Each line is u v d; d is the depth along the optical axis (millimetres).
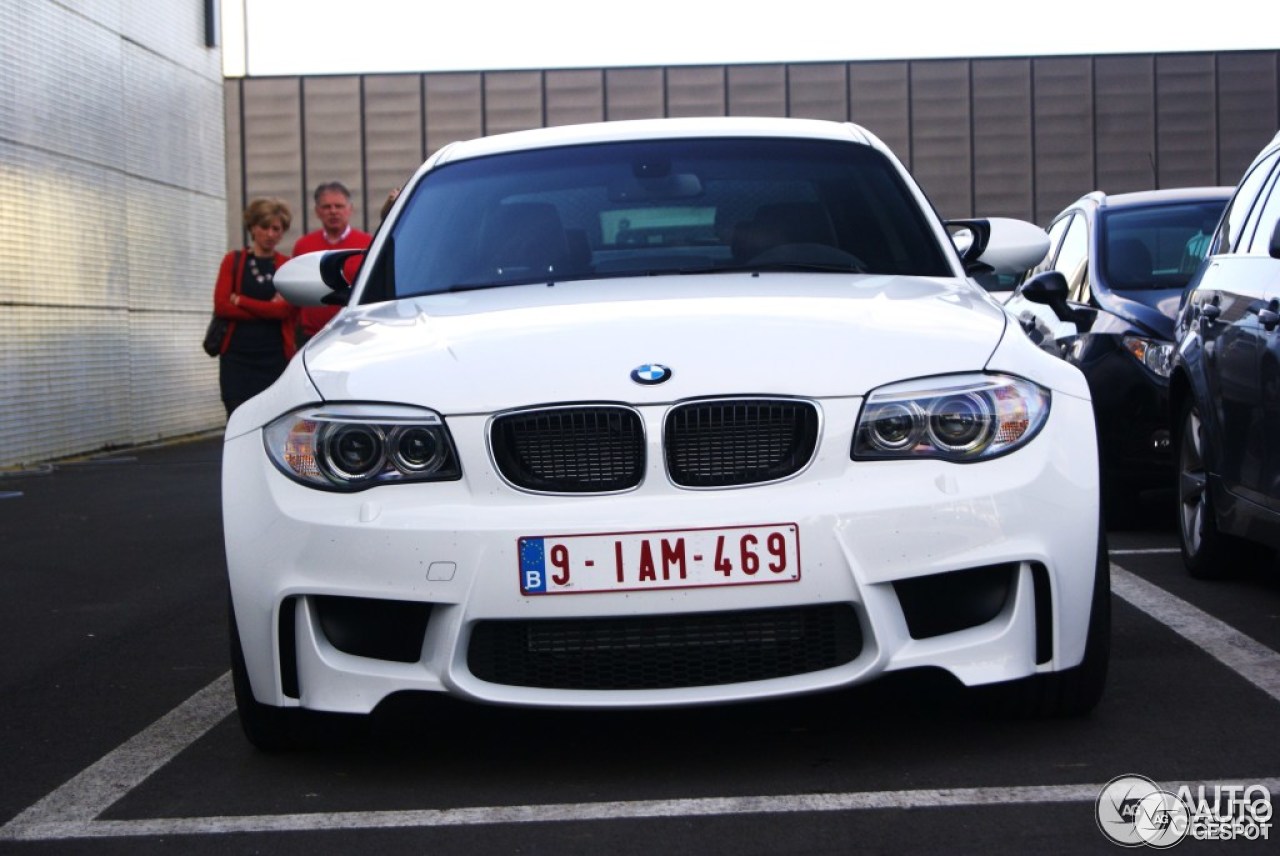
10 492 11336
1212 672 4594
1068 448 3760
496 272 4836
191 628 5945
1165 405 7273
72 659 5449
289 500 3732
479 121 22312
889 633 3566
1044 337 8445
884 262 4801
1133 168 22406
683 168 5191
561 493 3623
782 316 3953
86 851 3375
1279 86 22266
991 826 3318
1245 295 5559
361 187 22344
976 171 22422
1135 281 8023
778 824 3375
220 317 8406
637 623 3584
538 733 4199
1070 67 22328
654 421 3633
